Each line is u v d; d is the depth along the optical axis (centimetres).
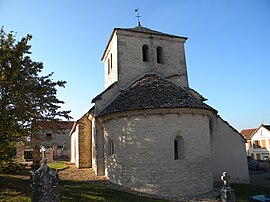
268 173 2447
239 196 1244
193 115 1323
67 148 4441
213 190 1361
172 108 1262
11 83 1197
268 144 5175
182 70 1895
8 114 1162
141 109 1266
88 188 1195
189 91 1830
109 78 2003
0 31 1268
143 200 1047
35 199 700
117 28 1761
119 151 1345
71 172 1770
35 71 1277
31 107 1206
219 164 1705
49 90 1275
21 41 1239
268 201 897
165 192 1211
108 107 1478
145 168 1241
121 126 1347
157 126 1261
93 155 1875
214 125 1748
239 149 1756
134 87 1545
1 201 930
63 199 977
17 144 1511
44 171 714
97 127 1627
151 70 1803
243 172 1733
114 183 1367
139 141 1270
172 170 1235
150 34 1848
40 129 1357
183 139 1281
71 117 1388
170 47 1905
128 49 1780
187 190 1242
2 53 1197
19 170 1683
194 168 1280
